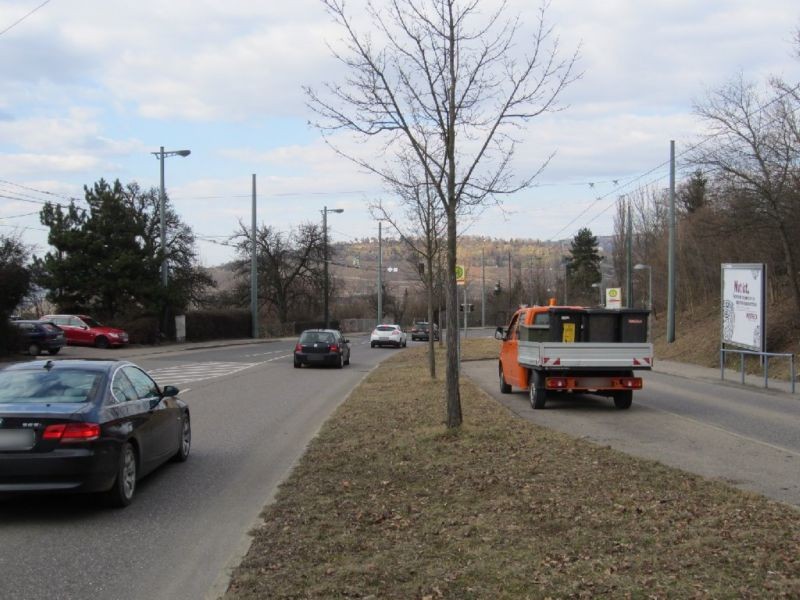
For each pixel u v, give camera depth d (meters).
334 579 4.68
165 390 8.44
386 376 21.42
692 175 38.75
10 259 33.00
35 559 5.39
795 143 22.89
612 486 6.91
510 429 10.29
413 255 27.05
